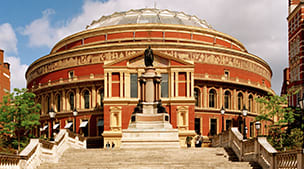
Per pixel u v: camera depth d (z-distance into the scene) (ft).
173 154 122.11
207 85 244.83
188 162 106.83
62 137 139.85
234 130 139.03
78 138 166.30
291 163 86.84
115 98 216.13
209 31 274.16
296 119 188.85
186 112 213.46
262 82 282.15
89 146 236.22
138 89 217.77
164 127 150.00
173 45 241.14
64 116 251.19
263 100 209.56
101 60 244.63
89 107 244.01
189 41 265.34
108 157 118.42
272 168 95.04
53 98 261.85
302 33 281.95
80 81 245.65
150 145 145.28
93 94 243.40
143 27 262.88
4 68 324.39
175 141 145.69
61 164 108.68
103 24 299.79
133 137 146.92
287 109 196.75
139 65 220.43
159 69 218.38
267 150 100.07
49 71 266.98
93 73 245.45
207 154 122.52
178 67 217.56
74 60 253.24
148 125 151.33
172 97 215.31
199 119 239.30
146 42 240.73
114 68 218.79
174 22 288.71
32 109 217.36
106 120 214.28
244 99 259.19
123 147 144.87
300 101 100.68
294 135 164.35
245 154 118.11
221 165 104.78
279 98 206.59
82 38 276.62
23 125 203.51
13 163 95.81
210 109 241.35
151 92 158.51
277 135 180.34
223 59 252.21
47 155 117.08
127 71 219.00
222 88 248.93
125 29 264.52
